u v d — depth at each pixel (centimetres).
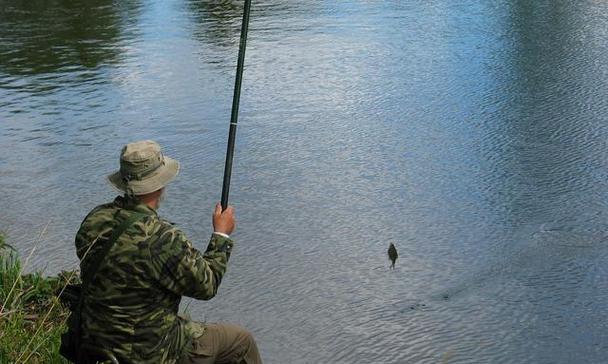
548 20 1838
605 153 1010
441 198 899
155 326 353
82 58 1584
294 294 716
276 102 1254
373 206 881
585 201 880
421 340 649
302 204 889
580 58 1478
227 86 1345
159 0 2270
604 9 1939
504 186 923
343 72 1419
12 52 1652
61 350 371
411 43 1639
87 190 944
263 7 2116
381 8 2058
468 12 1969
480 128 1113
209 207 887
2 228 841
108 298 348
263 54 1566
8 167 1014
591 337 650
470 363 618
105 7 2167
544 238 805
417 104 1227
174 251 346
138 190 353
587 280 729
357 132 1109
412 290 721
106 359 353
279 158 1021
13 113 1237
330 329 664
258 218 858
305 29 1797
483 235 814
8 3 2266
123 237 345
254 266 762
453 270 753
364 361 624
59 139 1113
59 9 2152
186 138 1102
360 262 768
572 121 1129
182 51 1612
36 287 604
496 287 722
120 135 1123
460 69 1424
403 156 1019
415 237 814
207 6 2152
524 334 654
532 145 1045
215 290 363
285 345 643
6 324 531
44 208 894
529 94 1262
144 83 1381
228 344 397
